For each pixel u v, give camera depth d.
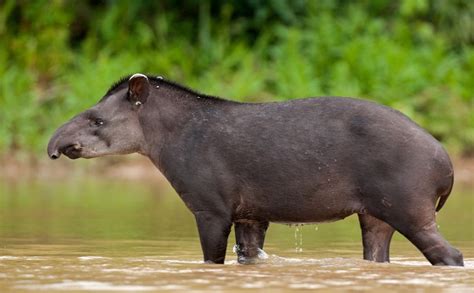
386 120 31.44
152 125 33.38
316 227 45.25
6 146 72.56
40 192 58.22
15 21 83.31
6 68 79.38
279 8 83.69
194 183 32.41
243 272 28.94
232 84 77.31
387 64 78.38
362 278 27.77
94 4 87.50
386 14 86.12
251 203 32.28
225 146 32.25
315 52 80.94
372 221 33.03
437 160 31.08
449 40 85.94
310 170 31.56
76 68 81.44
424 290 25.75
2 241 37.94
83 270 29.30
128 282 26.78
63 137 33.34
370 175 31.16
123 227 43.00
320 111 32.03
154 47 83.44
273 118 32.28
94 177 68.94
